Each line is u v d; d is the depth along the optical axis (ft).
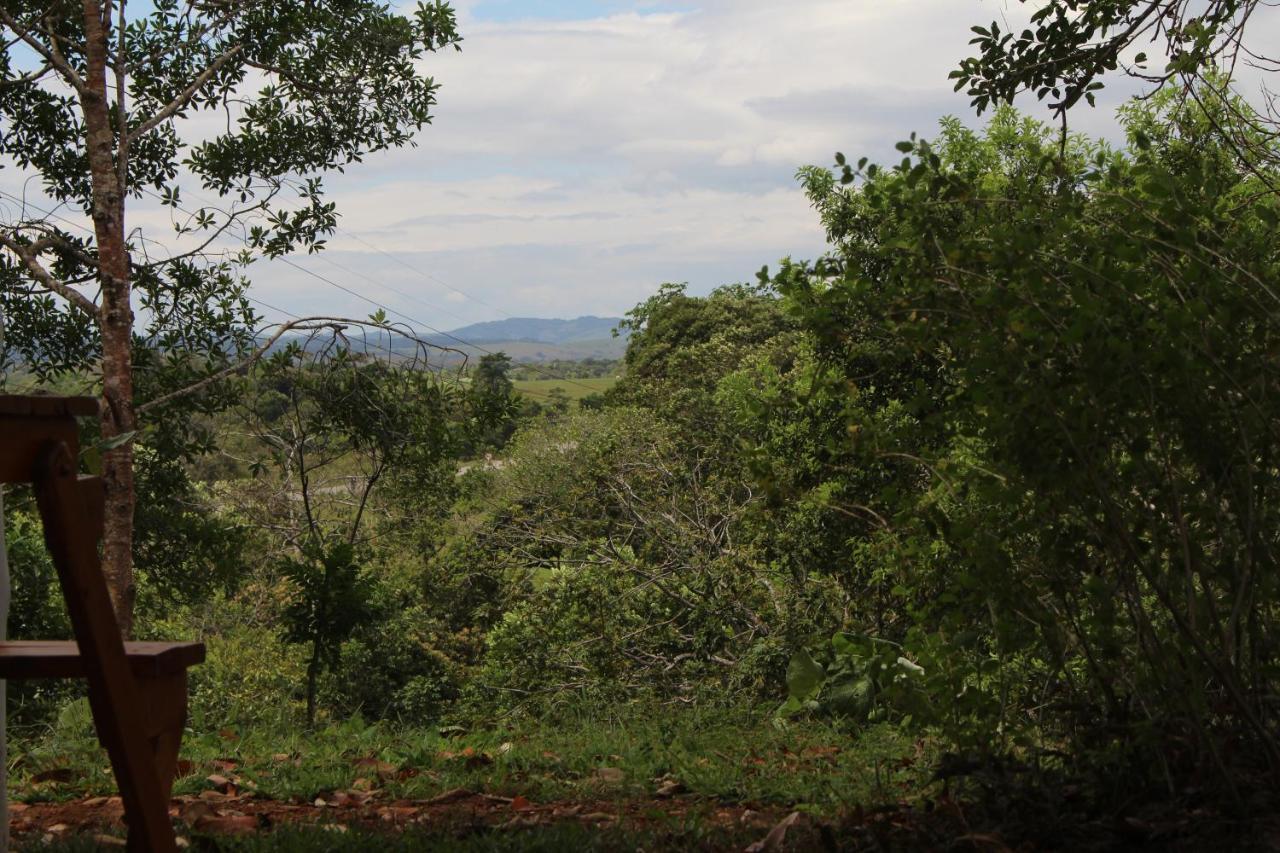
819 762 22.31
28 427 7.64
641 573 47.52
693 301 123.13
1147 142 13.30
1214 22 21.97
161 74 44.11
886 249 13.56
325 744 22.94
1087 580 13.38
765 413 16.30
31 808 16.25
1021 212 13.34
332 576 31.94
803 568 40.68
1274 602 12.98
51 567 42.86
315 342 44.34
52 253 43.55
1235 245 12.70
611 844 13.84
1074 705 13.80
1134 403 12.51
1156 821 12.15
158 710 9.33
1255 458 12.74
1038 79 25.53
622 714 33.17
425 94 45.91
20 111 43.19
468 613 70.03
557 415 91.20
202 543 46.57
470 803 17.70
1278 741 12.87
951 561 14.71
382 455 46.03
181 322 44.93
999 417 12.84
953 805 13.47
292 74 44.29
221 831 14.40
